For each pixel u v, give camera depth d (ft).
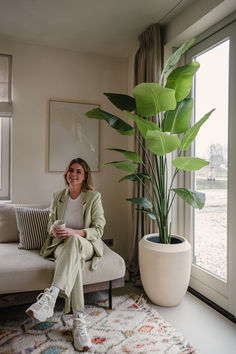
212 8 6.68
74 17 8.18
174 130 7.16
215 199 7.68
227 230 7.09
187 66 6.44
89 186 7.89
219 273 7.52
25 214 8.18
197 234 8.46
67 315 6.81
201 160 6.17
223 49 7.36
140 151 9.27
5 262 6.68
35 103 9.90
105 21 8.40
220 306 7.27
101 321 6.54
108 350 5.50
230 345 5.74
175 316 6.89
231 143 6.98
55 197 7.88
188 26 7.57
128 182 11.12
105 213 10.87
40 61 9.95
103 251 7.73
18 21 8.41
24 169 9.82
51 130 10.06
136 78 9.59
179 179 8.92
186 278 7.14
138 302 7.47
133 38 9.50
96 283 6.97
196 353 5.42
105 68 10.80
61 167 10.20
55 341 5.77
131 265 9.62
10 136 9.89
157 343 5.73
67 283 5.95
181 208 8.89
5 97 9.54
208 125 7.97
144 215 9.18
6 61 9.56
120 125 6.91
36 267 6.56
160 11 7.84
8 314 6.84
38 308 5.52
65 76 10.26
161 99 6.29
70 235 6.66
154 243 7.20
